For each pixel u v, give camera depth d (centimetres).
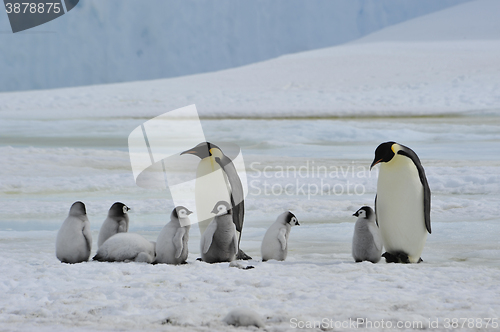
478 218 2411
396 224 1688
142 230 2258
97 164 4378
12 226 2366
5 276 1370
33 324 962
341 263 1577
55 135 7512
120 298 1150
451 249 1862
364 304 1070
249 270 1455
